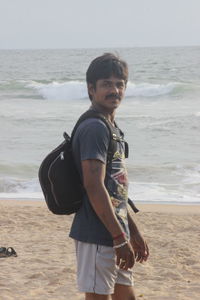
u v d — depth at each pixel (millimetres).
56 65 89062
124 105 33719
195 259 7805
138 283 6602
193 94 37000
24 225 10391
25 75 64062
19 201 13289
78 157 3291
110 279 3359
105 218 3201
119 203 3377
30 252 8258
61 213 3354
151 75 53969
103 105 3396
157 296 5984
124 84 3443
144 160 18078
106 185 3322
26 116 28844
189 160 17953
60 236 9461
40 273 6844
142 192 14234
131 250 3232
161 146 20562
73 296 5949
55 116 28938
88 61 104312
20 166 17141
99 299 3355
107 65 3369
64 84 40219
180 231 9992
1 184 15148
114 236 3211
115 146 3328
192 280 6812
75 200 3332
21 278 6734
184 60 89625
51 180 3275
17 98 39219
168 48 199250
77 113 30312
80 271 3389
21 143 21188
